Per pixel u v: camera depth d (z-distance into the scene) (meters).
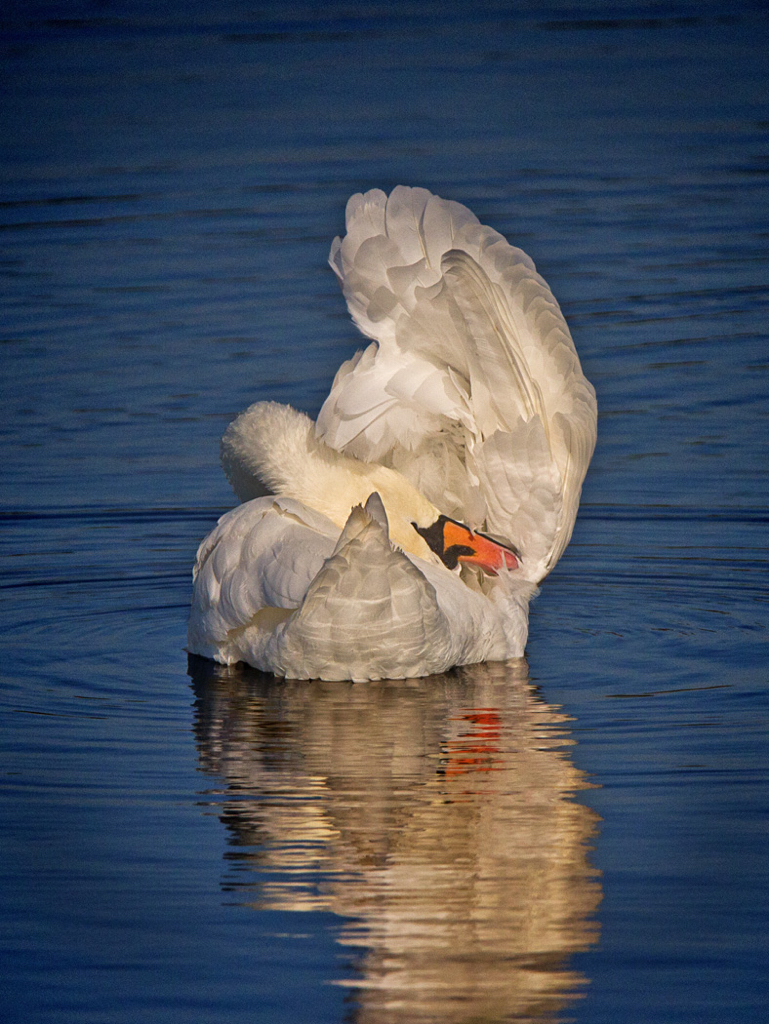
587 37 54.91
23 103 43.66
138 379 21.28
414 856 8.41
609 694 11.45
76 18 61.44
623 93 44.06
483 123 39.81
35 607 13.97
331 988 7.07
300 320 23.95
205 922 7.71
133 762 10.00
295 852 8.49
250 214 30.62
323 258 27.55
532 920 7.64
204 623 12.30
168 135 38.97
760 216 29.66
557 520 13.05
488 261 12.68
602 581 14.73
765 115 40.19
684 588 14.46
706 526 16.12
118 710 11.18
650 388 20.55
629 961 7.30
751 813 8.97
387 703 11.31
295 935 7.54
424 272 12.38
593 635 13.16
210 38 56.16
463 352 12.48
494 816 8.95
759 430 18.95
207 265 27.27
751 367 21.31
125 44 54.62
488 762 9.91
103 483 17.55
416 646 11.45
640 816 8.95
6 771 9.81
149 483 17.56
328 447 13.48
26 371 21.77
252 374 21.27
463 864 8.30
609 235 28.38
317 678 11.84
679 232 28.53
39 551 15.54
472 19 61.00
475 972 7.21
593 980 7.13
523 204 30.73
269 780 9.62
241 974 7.22
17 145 38.31
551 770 9.76
